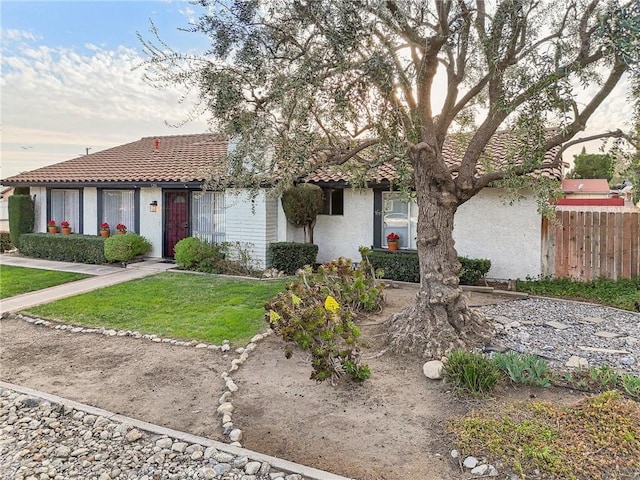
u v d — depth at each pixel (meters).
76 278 12.80
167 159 17.67
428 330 6.53
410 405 4.95
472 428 4.21
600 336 7.07
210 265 13.79
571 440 3.87
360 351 6.45
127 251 14.72
